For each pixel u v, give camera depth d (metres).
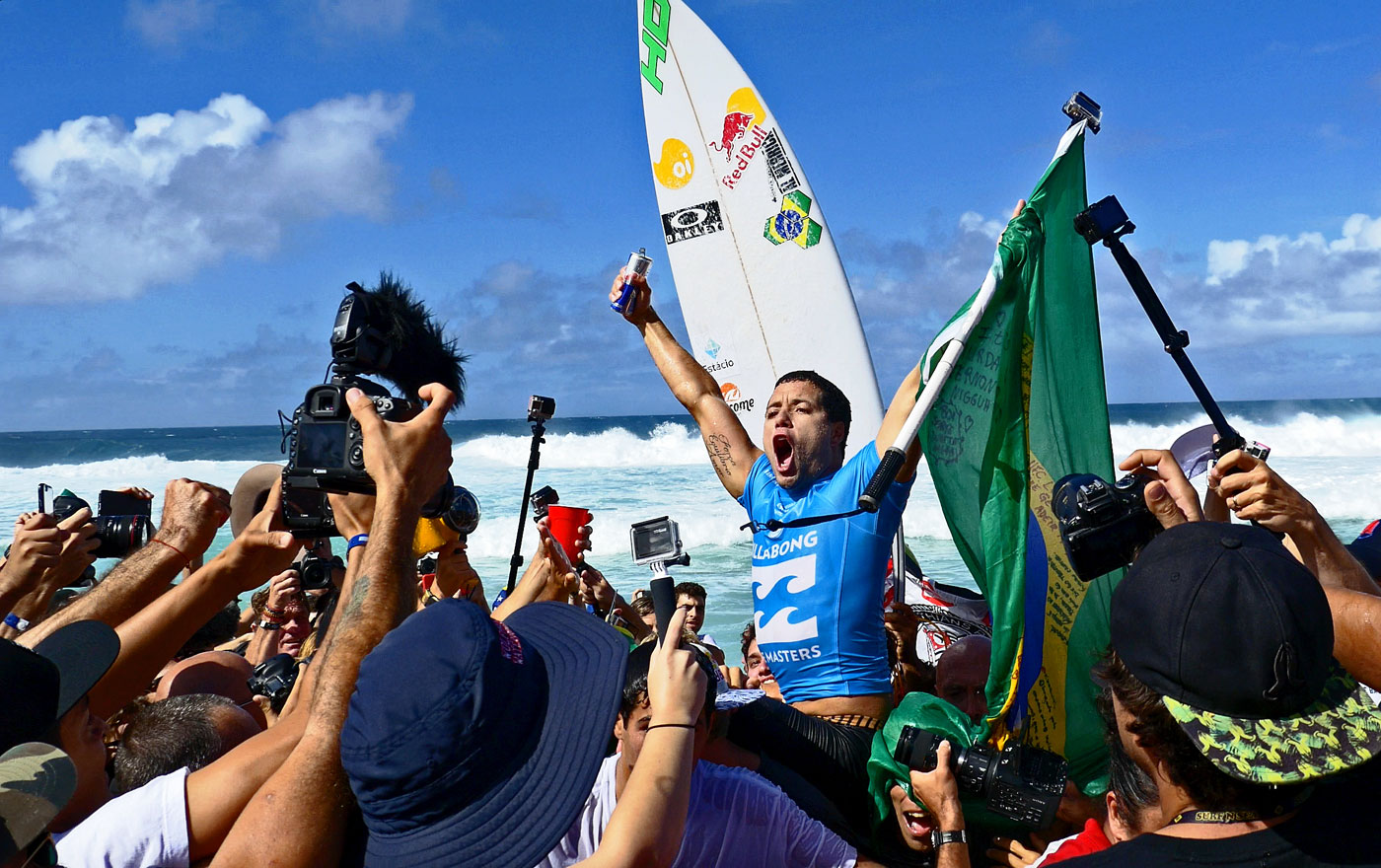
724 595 11.95
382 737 1.35
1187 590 1.33
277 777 1.50
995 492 2.37
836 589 2.73
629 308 3.36
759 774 2.30
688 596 4.73
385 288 2.25
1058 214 2.55
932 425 2.28
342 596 1.73
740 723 2.54
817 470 2.85
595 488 24.09
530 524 15.10
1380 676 1.56
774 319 5.16
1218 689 1.29
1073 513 1.90
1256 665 1.27
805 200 5.14
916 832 2.27
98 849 1.65
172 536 2.40
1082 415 2.62
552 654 1.58
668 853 1.49
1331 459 27.70
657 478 26.42
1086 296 2.61
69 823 1.84
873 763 2.37
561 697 1.49
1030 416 2.55
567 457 30.75
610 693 1.49
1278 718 1.29
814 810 2.44
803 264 5.13
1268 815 1.32
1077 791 2.42
